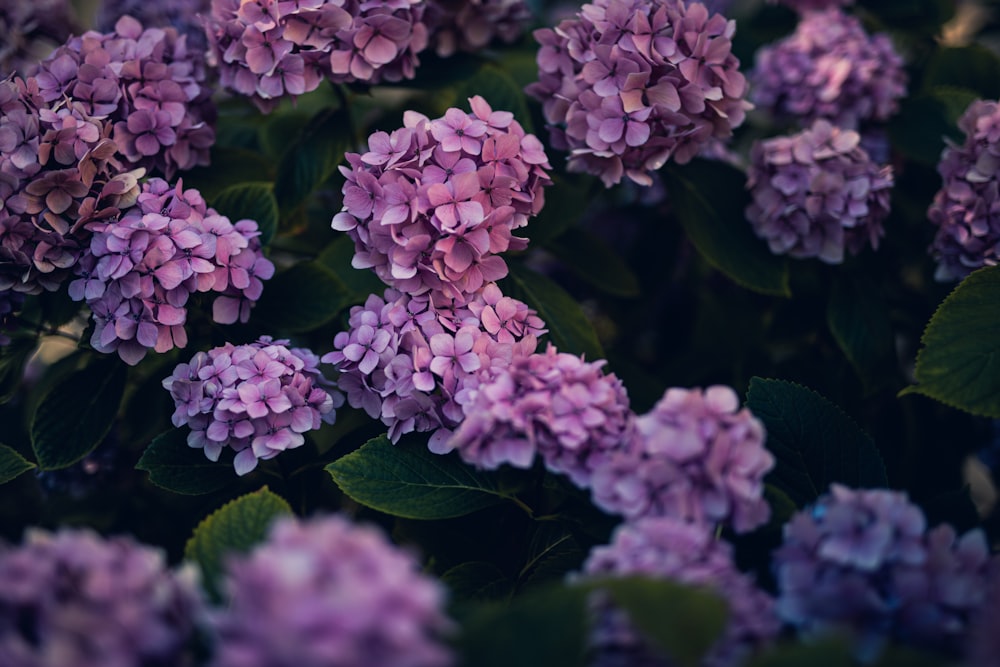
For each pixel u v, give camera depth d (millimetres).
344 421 1246
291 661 778
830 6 1428
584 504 1041
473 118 1073
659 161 1121
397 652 788
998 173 1124
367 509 1100
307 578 795
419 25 1166
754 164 1209
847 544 888
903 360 1313
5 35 1263
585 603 850
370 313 1059
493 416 954
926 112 1297
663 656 850
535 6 1662
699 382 1326
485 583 1016
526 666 846
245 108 1322
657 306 1488
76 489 1190
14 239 1065
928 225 1286
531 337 1032
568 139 1143
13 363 1132
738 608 868
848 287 1229
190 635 856
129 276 1048
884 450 1247
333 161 1202
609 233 1530
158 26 1320
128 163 1145
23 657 805
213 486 1061
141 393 1190
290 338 1205
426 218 1038
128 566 849
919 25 1419
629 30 1104
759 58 1381
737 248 1213
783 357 1344
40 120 1080
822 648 815
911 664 828
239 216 1159
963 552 900
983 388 1014
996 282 1047
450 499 1030
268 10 1118
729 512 919
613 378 992
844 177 1184
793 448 1039
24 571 842
